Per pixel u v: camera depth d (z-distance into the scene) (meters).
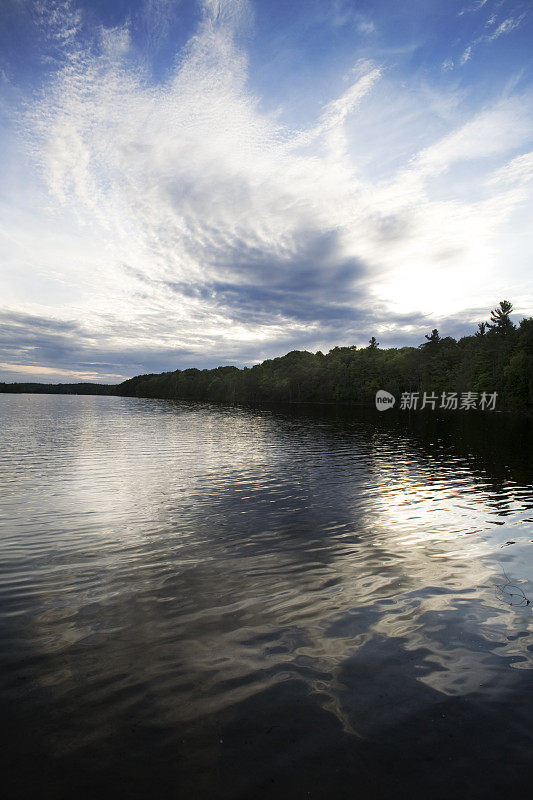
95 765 4.32
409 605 7.96
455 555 10.75
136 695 5.38
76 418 70.81
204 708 5.15
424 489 18.69
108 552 10.70
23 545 11.16
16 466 24.03
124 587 8.67
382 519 14.02
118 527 12.81
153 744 4.59
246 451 31.58
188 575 9.31
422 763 4.37
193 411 102.00
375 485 19.48
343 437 42.75
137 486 18.88
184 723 4.90
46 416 75.19
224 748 4.54
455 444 36.75
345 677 5.77
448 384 121.38
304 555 10.64
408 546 11.41
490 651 6.44
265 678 5.74
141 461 26.30
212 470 23.23
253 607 7.84
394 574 9.49
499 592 8.58
